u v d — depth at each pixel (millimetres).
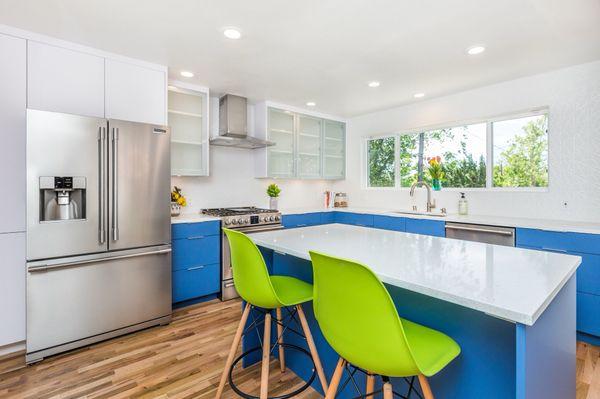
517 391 808
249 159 4215
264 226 3613
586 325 2332
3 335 2156
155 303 2574
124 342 2332
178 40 2361
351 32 2217
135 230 2447
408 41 2342
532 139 3199
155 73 2803
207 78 3158
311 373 1858
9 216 2176
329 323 1046
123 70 2639
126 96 2654
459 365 1173
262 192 4344
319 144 4613
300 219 4086
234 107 3705
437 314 1238
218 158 3928
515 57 2619
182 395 1750
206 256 3160
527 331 816
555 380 1059
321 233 2035
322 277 1048
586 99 2754
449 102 3701
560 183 2914
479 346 1121
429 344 1085
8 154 2174
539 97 3012
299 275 1944
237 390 1612
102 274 2307
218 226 3252
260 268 1431
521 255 1388
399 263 1246
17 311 2203
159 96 2822
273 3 1878
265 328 1562
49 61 2318
